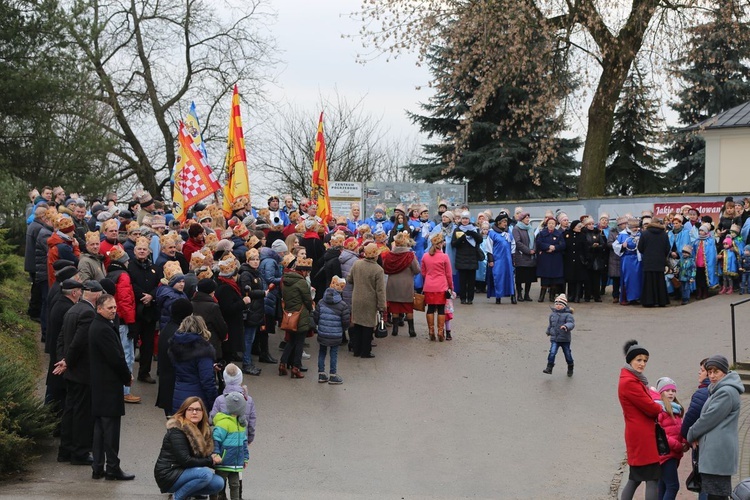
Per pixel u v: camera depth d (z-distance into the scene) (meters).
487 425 12.28
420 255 20.67
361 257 16.58
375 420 12.30
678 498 9.55
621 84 29.62
